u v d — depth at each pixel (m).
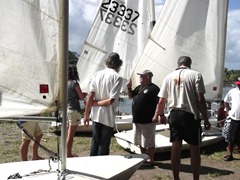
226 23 7.87
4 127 9.72
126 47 9.97
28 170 3.72
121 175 3.69
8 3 3.19
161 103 4.83
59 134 3.48
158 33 8.27
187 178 5.29
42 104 3.26
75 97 5.79
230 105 6.61
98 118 4.74
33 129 5.20
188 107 4.54
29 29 3.23
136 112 5.85
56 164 3.90
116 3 10.02
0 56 3.23
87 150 7.09
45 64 3.25
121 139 6.96
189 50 8.02
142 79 5.82
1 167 3.82
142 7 9.77
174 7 8.11
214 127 7.79
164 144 6.56
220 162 6.27
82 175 3.55
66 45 3.25
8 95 3.25
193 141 4.56
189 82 4.55
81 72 10.50
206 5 7.86
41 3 3.21
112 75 4.72
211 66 7.86
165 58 8.23
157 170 5.68
